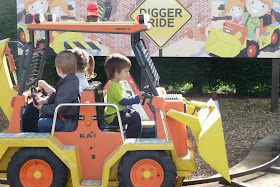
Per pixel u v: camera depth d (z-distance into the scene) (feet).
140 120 15.62
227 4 30.89
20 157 14.38
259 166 19.61
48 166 14.42
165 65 38.65
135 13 30.63
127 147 14.14
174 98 15.90
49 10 31.40
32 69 15.78
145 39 31.12
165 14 30.86
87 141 14.70
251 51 31.48
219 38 31.22
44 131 15.21
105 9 30.45
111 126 15.16
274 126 29.35
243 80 39.37
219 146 14.65
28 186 14.48
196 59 38.37
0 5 37.93
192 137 26.55
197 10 30.81
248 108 35.19
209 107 16.46
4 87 16.19
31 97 15.19
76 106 14.80
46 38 16.37
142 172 14.46
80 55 15.64
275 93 33.68
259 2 31.07
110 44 31.32
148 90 14.65
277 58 33.22
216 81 39.58
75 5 31.14
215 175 19.03
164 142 14.33
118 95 14.99
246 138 26.48
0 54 15.89
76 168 14.14
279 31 31.48
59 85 14.93
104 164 14.20
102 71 37.76
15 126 14.83
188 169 14.87
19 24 31.78
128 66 15.28
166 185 14.38
